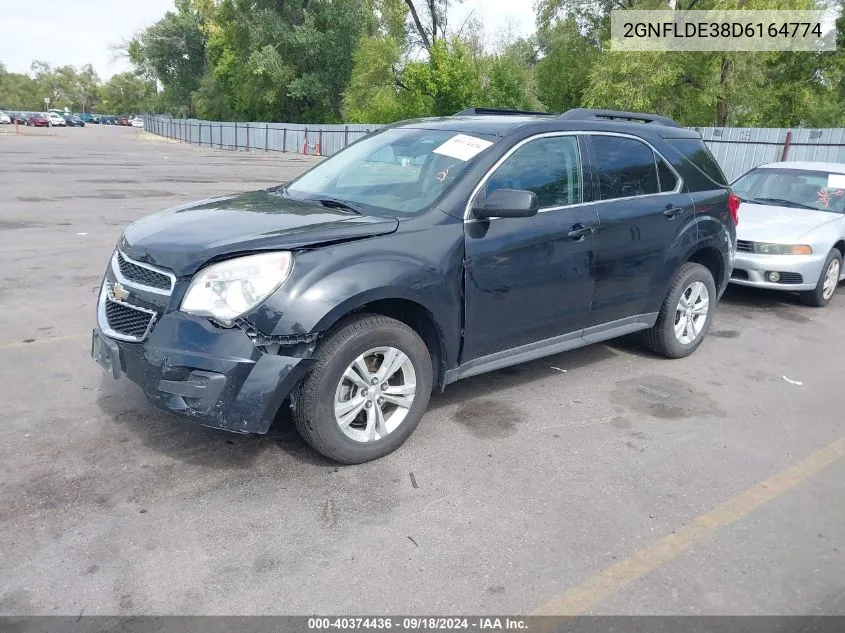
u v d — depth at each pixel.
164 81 67.75
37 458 3.52
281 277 3.22
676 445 4.00
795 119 30.16
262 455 3.66
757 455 3.92
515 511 3.24
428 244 3.67
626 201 4.78
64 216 11.49
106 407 4.15
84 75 160.38
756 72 24.08
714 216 5.46
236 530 3.00
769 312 7.32
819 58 28.56
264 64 46.06
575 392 4.76
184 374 3.16
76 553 2.80
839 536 3.14
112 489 3.27
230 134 50.34
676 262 5.16
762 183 8.72
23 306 6.20
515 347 4.29
